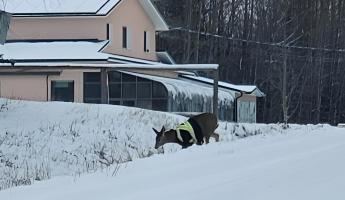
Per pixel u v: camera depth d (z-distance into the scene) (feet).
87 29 120.26
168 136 52.21
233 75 193.98
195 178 31.32
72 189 30.22
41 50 114.11
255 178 30.01
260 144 47.96
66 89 111.24
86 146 63.21
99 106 75.00
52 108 74.02
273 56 194.08
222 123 75.77
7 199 28.40
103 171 35.83
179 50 185.68
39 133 66.23
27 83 109.91
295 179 29.27
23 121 69.97
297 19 206.39
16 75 109.60
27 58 109.40
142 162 38.50
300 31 207.21
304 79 201.05
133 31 133.18
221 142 50.65
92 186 30.73
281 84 189.57
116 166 37.35
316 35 207.51
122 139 65.82
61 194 28.86
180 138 51.16
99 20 119.96
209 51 189.78
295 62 199.72
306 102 201.67
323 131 62.34
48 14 118.62
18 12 118.83
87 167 51.78
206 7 190.19
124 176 33.40
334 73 210.18
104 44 117.39
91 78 112.06
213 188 27.78
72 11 119.03
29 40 120.16
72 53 112.47
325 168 32.58
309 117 201.46
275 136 55.93
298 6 209.87
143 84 113.19
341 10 214.07
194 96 120.67
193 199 25.50
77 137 65.51
